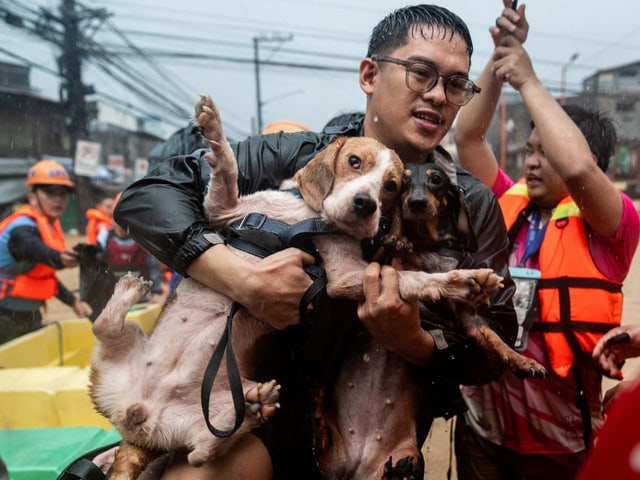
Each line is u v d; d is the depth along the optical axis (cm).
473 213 280
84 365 585
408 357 252
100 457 270
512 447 339
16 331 597
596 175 311
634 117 2000
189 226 244
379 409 272
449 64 265
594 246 327
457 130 402
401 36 271
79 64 1914
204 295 256
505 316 272
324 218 253
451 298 231
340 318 249
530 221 357
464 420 360
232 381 227
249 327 254
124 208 256
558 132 319
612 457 103
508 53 354
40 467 307
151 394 249
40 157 2628
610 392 297
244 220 257
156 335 257
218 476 236
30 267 590
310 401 262
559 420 329
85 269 561
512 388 336
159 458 261
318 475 276
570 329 321
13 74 2602
